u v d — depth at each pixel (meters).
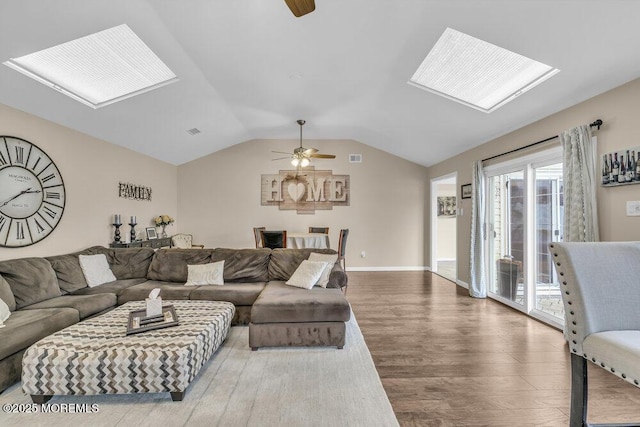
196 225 6.72
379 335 3.10
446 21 2.56
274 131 6.20
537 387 2.17
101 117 3.91
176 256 3.87
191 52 3.22
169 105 4.21
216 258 3.86
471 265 4.62
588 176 2.76
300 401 1.97
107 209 4.57
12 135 3.20
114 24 2.64
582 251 1.58
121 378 1.91
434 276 6.15
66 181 3.84
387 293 4.80
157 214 5.95
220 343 2.59
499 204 4.43
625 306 1.52
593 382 2.24
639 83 2.45
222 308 2.79
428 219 6.82
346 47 3.10
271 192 6.76
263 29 2.84
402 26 2.73
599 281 1.53
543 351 2.73
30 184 3.37
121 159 4.89
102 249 3.99
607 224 2.70
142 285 3.50
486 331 3.21
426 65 3.41
